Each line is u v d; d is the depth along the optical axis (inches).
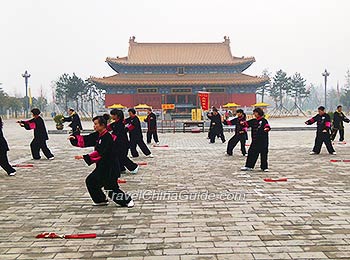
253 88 2513.5
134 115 608.1
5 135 1211.9
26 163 562.9
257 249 208.7
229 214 279.4
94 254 204.1
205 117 1686.8
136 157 614.9
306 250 206.5
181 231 241.1
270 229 243.0
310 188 368.2
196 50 2642.7
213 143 873.5
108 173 300.8
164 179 420.8
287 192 351.3
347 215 274.4
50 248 213.6
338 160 559.8
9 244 220.7
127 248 212.4
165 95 2500.0
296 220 262.4
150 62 2490.2
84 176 451.5
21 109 4010.8
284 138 1001.5
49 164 552.4
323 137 629.9
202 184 391.2
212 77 2518.5
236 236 230.2
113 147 301.9
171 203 314.5
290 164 525.7
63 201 327.0
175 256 200.1
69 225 256.4
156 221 263.7
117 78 2472.9
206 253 203.8
